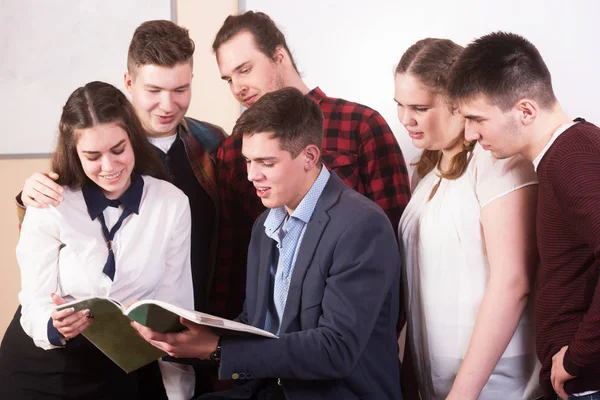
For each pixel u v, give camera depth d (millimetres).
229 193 2064
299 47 2414
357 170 1962
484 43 1396
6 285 2830
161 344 1413
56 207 1613
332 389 1433
